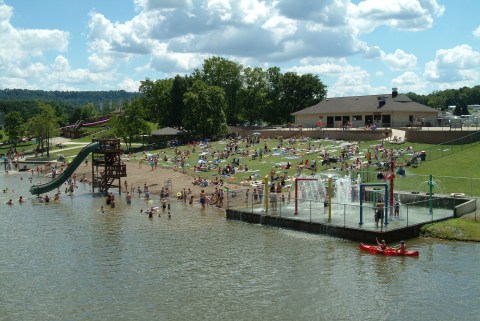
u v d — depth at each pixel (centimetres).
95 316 2662
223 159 8719
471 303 2728
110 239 4381
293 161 7781
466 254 3581
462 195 4812
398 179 5816
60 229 4838
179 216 5441
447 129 8525
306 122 11725
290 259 3625
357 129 9462
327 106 11500
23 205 6425
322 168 7019
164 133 12519
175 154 10000
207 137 12350
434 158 6712
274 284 3106
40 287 3128
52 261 3700
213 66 14238
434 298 2811
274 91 14312
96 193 7494
